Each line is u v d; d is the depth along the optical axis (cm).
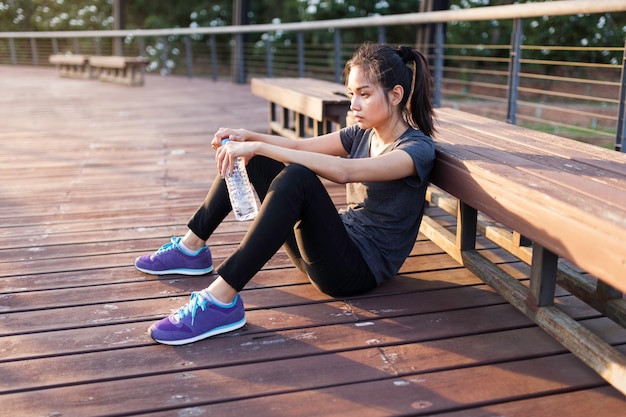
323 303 196
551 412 143
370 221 194
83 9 1920
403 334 177
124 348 171
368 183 192
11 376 158
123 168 392
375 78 179
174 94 868
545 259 177
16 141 490
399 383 154
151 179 363
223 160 184
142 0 1883
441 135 229
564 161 183
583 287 194
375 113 182
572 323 169
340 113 342
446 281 212
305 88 418
